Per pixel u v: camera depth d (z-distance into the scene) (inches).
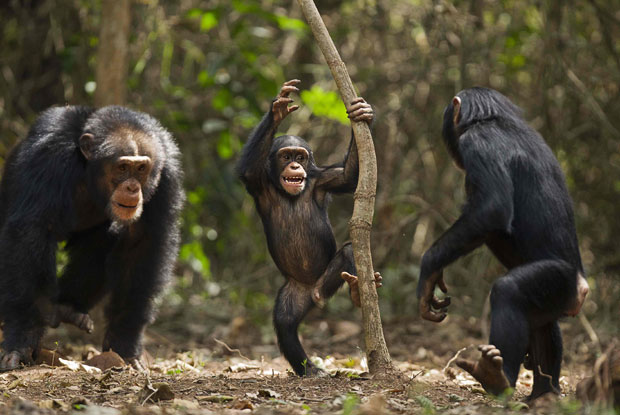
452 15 737.0
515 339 328.5
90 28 747.4
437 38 776.9
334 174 417.4
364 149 358.6
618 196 766.5
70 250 497.0
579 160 770.8
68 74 748.6
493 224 341.4
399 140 822.5
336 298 776.9
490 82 773.9
